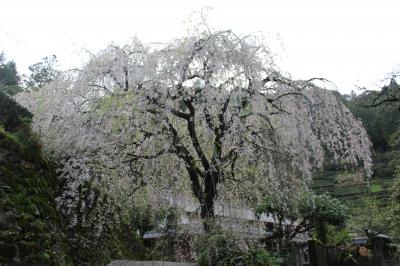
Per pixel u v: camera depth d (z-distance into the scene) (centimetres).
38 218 514
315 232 1041
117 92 549
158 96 534
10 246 439
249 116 548
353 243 1199
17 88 1027
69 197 602
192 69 555
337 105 581
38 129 595
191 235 558
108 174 564
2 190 470
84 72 565
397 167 1280
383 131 1995
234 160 559
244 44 542
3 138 518
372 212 1302
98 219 657
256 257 530
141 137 557
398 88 1273
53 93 616
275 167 534
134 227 908
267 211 689
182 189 598
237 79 538
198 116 552
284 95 566
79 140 543
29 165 547
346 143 575
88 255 639
